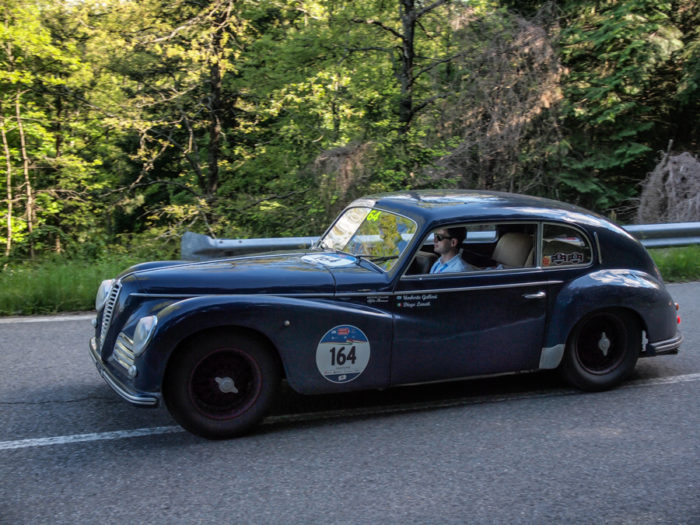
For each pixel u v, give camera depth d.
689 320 7.12
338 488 3.42
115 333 4.19
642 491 3.42
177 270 4.32
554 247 4.76
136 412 4.44
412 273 4.67
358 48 14.55
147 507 3.20
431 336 4.43
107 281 4.75
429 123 12.91
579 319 4.74
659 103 16.89
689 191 13.02
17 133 15.23
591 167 15.84
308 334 4.08
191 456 3.79
